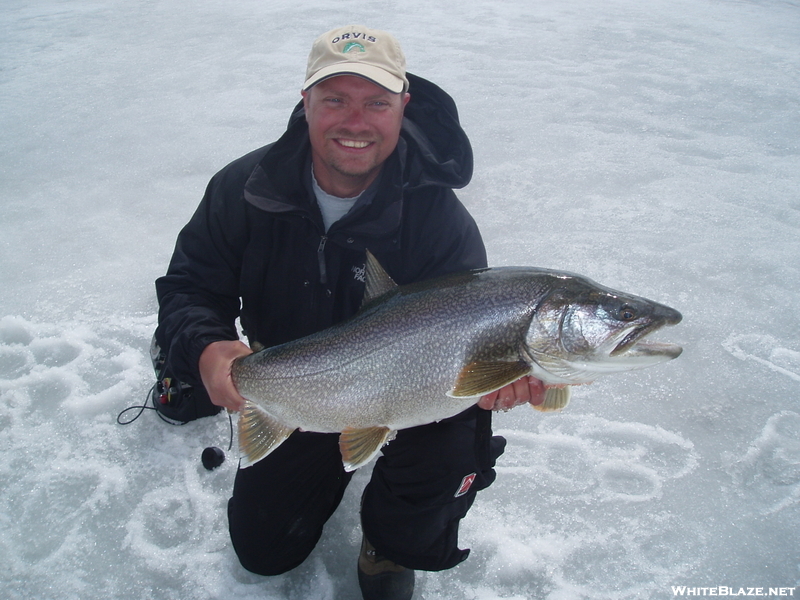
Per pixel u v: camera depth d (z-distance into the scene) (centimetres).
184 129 284
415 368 102
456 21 429
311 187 111
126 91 330
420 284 106
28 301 184
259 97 313
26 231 219
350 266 114
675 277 183
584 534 124
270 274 115
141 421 148
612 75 335
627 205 219
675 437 141
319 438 117
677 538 122
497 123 280
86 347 168
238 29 420
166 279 117
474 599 115
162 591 118
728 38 399
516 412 149
